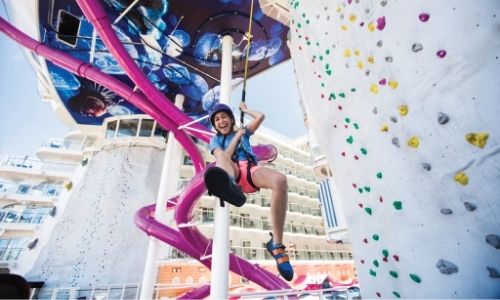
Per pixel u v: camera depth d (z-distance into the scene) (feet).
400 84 6.40
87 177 60.95
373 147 7.22
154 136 66.13
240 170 7.54
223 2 27.07
